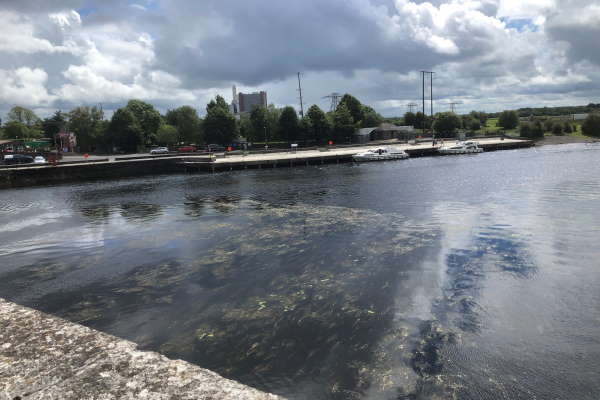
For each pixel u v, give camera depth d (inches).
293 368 319.0
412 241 671.8
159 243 732.0
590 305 413.7
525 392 282.2
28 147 3383.4
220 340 368.8
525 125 4512.8
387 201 1091.3
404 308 418.6
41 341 160.1
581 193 1104.2
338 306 428.5
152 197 1370.6
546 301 426.9
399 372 308.0
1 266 638.5
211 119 3846.0
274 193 1326.3
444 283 483.5
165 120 4655.5
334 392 287.7
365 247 643.5
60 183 2004.2
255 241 706.8
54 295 505.4
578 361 317.1
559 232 698.8
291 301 446.6
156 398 121.6
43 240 800.9
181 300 466.6
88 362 143.3
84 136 4407.0
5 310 192.7
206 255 638.5
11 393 125.6
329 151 3102.9
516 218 824.3
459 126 5147.6
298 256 609.0
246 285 501.4
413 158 2812.5
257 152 3117.6
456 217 854.5
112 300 479.5
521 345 342.0
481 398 276.5
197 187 1610.5
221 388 127.4
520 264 544.1
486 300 433.4
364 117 5251.0
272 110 4318.4
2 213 1160.8
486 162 2301.9
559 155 2613.2
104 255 674.8
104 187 1758.1
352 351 340.2
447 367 312.8
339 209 986.1
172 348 358.9
